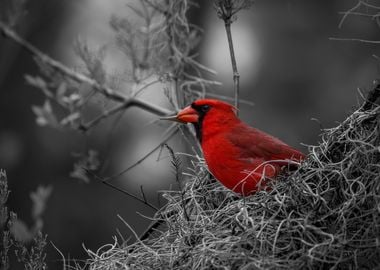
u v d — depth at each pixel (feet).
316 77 51.21
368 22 50.75
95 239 49.01
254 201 26.99
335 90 50.72
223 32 51.21
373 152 25.46
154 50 36.32
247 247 24.67
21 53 51.55
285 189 26.23
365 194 24.61
